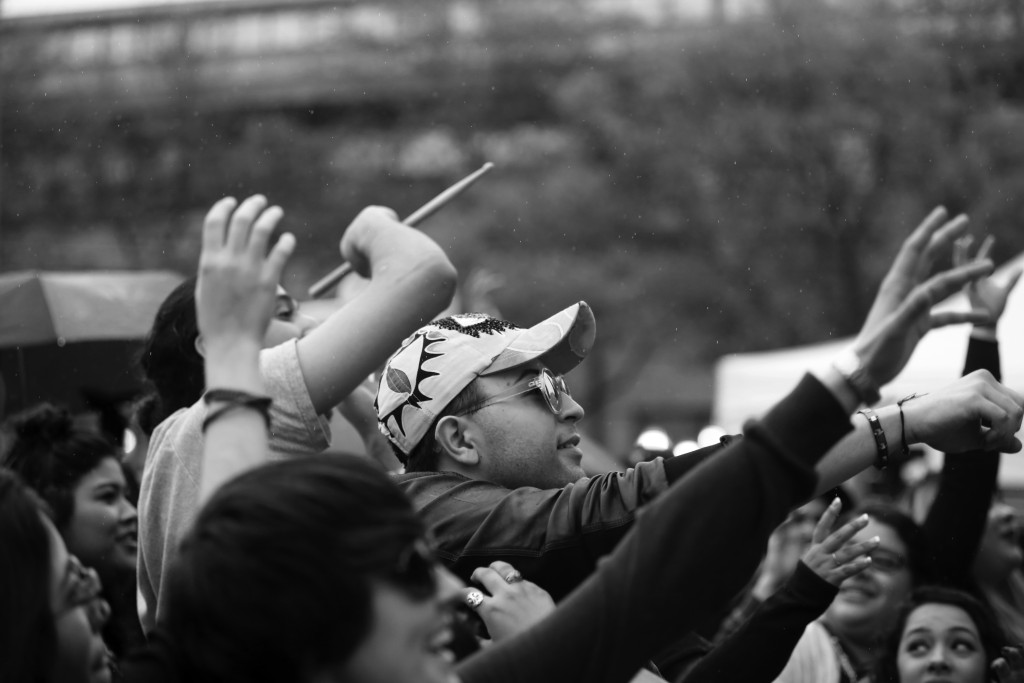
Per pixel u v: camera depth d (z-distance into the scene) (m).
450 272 2.22
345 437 3.63
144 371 3.29
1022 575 5.15
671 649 2.91
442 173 23.66
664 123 20.59
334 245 22.81
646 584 1.56
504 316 21.67
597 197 21.23
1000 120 18.56
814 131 19.20
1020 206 18.28
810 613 2.79
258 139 23.06
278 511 1.41
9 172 22.36
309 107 24.50
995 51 18.69
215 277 1.81
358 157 23.64
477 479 2.56
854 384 1.57
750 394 11.25
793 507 1.58
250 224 1.84
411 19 24.27
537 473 2.58
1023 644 3.80
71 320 5.32
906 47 18.97
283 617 1.37
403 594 1.42
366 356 2.18
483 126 23.69
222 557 1.40
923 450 6.88
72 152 22.53
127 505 3.44
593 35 23.34
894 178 19.14
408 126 23.95
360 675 1.40
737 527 1.56
